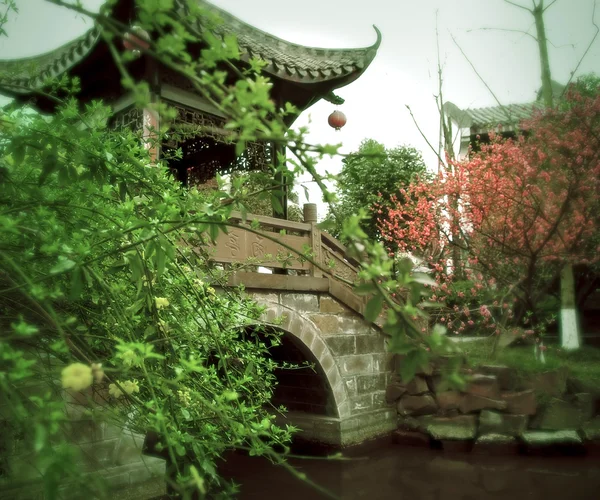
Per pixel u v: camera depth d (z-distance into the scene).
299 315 7.58
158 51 0.91
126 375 1.82
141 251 1.90
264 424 2.19
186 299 2.70
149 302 2.04
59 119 1.76
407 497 6.20
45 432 1.09
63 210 1.86
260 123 0.93
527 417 8.10
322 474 7.21
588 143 9.09
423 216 11.12
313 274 7.78
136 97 0.96
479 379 8.39
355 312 8.58
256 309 3.93
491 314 9.69
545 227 9.34
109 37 0.93
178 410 2.11
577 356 9.29
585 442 7.82
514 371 8.52
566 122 9.48
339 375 8.25
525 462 7.50
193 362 1.60
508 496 6.14
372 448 8.45
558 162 9.27
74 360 1.76
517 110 13.34
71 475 1.11
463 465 7.46
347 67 8.41
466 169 10.12
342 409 8.24
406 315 0.98
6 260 1.38
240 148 0.95
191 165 10.16
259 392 3.54
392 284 1.02
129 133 2.41
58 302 1.98
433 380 8.70
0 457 1.72
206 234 3.72
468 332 10.70
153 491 4.38
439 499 6.10
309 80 8.23
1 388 1.19
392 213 11.43
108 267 2.01
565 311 9.80
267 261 6.86
